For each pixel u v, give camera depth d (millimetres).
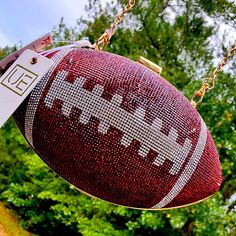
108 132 255
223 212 1046
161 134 259
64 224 1447
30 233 1458
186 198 280
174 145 262
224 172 1116
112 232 1218
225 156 1121
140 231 1269
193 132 271
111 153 256
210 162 278
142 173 260
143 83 265
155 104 262
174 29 1546
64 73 265
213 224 1054
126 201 280
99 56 274
